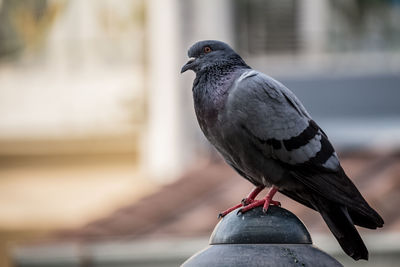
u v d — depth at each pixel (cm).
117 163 1748
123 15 1752
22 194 1747
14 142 1784
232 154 639
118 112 1752
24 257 1055
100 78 1762
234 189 1213
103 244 1061
